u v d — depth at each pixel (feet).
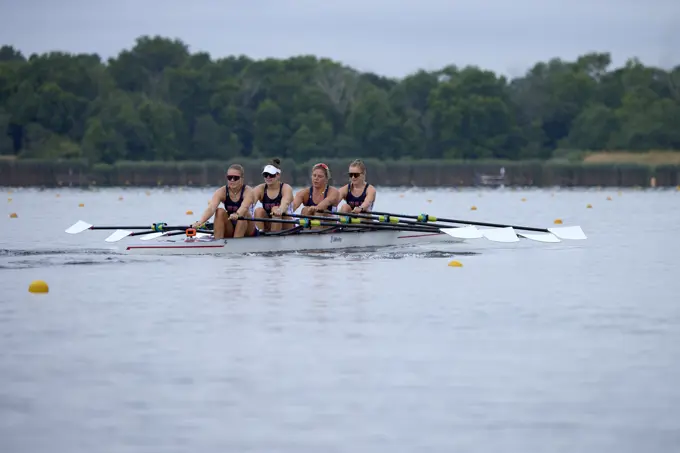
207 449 114.11
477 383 140.46
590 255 306.14
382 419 124.57
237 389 137.49
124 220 493.36
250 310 197.57
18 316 190.70
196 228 301.43
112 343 165.58
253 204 301.43
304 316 190.80
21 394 134.72
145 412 127.13
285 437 118.01
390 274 255.09
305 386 138.72
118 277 247.50
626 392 135.85
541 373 145.79
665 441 116.26
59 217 521.65
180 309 198.80
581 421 123.65
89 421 123.65
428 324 182.91
